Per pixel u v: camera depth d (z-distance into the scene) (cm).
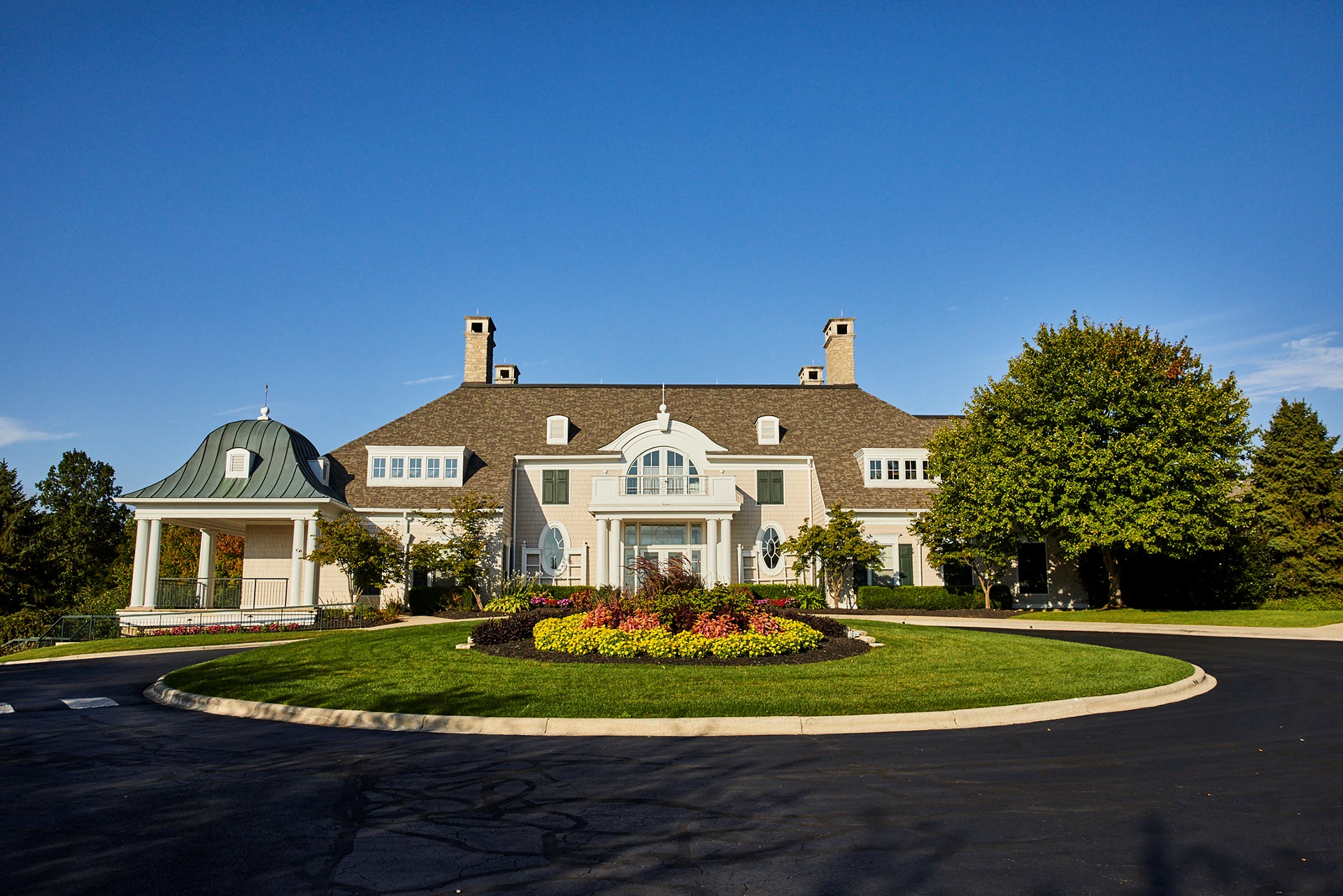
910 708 1212
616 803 795
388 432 4141
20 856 658
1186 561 3747
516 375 4794
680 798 812
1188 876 616
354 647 1923
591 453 3978
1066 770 916
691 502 3669
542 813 766
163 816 759
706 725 1128
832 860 646
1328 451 4188
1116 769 923
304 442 3891
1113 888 594
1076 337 3400
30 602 4456
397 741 1078
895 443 4156
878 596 3569
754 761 959
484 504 3606
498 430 4172
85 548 6084
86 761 976
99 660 2173
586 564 3884
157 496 3453
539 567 3888
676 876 614
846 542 3497
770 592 3616
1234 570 3709
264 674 1563
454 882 604
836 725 1145
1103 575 3862
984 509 3319
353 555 3238
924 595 3578
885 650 1850
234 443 3697
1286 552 4159
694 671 1514
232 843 688
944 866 634
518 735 1116
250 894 583
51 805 794
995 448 3400
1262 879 612
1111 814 759
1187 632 2769
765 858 650
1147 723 1185
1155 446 3066
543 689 1351
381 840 693
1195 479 3108
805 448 4088
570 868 630
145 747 1052
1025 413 3447
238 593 3784
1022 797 813
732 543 3909
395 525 3709
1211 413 3209
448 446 3950
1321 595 4038
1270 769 923
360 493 3809
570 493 3950
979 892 586
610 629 1805
